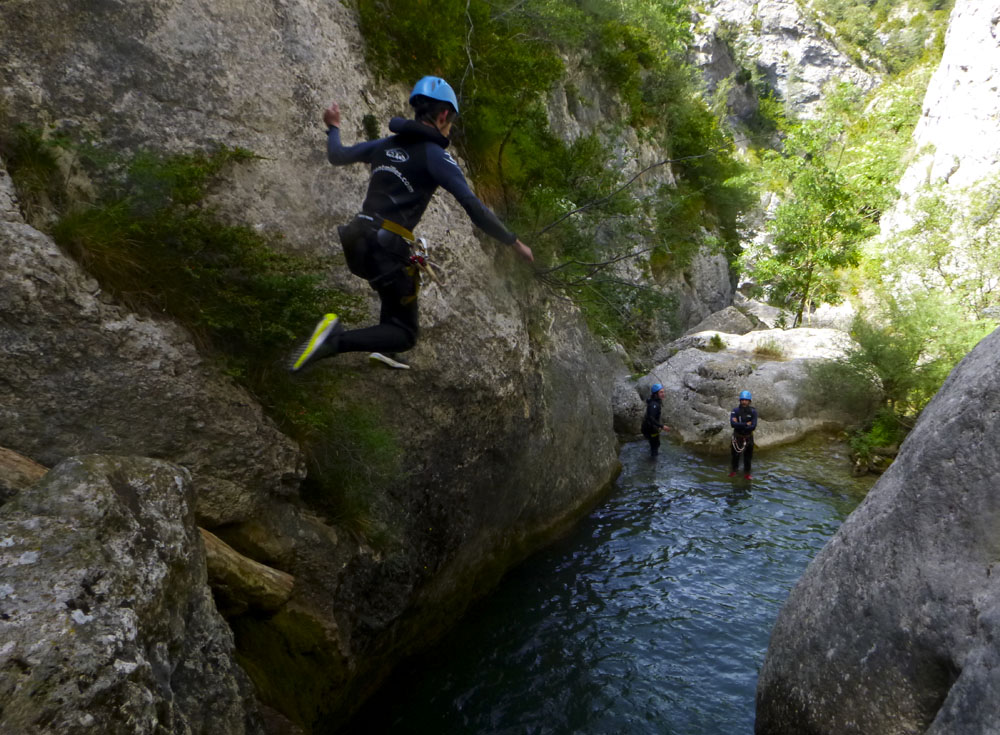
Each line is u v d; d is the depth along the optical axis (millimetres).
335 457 5855
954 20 26953
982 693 3430
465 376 7020
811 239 22500
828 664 4477
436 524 6930
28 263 4117
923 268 18672
